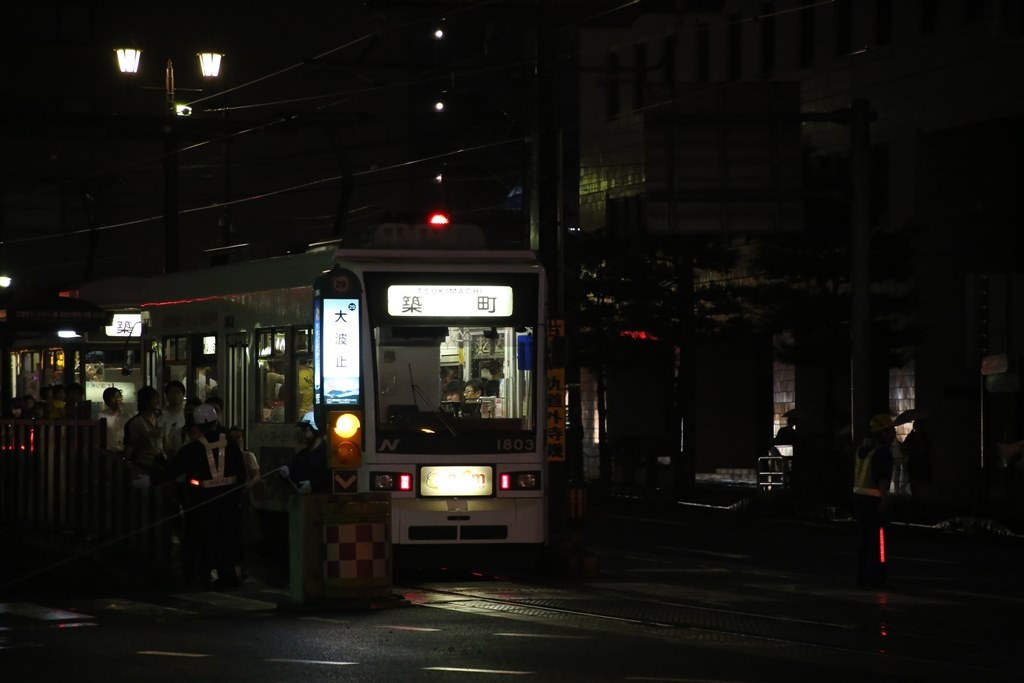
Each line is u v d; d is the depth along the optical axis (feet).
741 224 172.76
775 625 84.12
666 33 269.85
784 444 209.36
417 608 92.48
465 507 107.86
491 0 139.64
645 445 254.88
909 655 73.10
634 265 227.20
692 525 171.73
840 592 101.60
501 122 325.83
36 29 336.29
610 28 286.66
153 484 109.40
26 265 334.24
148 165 342.44
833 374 227.40
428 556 107.14
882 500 104.88
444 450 108.17
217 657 72.18
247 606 94.12
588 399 305.12
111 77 339.36
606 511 199.00
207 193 344.49
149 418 115.03
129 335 153.07
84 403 139.54
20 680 65.82
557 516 118.62
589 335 232.12
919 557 131.95
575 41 289.33
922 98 219.61
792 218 173.68
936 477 218.59
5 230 333.21
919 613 90.22
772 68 252.42
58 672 67.92
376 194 347.15
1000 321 161.68
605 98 288.10
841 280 211.61
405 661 70.69
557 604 94.38
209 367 134.72
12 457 129.49
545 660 71.00
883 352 211.82
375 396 108.06
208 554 104.99
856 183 175.42
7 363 171.22
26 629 82.99
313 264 117.60
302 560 92.27
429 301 109.81
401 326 109.19
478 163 328.08
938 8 217.15
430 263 110.42
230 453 105.60
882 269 209.77
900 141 224.12
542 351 111.45
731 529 165.37
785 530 163.73
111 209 341.21
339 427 97.40
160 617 88.43
